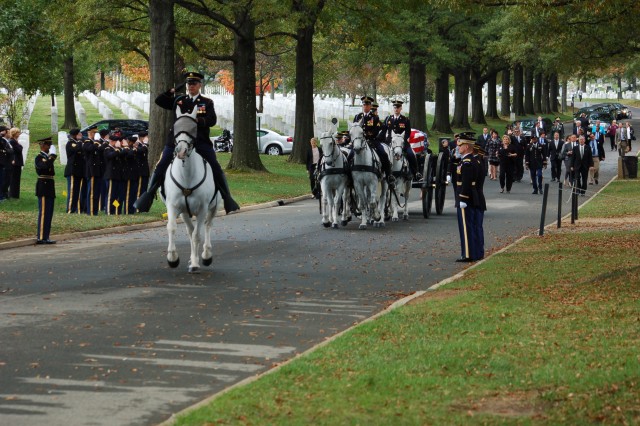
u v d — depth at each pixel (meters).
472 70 87.12
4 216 24.61
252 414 7.61
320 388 8.38
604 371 8.69
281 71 76.69
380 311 12.97
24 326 11.89
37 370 9.66
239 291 14.57
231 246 20.17
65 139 40.06
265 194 33.91
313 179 28.45
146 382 9.20
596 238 20.28
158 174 16.42
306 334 11.48
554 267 15.92
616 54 43.00
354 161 23.17
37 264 17.48
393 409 7.71
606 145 69.31
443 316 11.69
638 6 23.39
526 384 8.39
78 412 8.18
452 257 18.59
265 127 66.69
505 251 18.78
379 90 113.12
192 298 13.95
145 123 49.59
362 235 22.31
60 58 49.06
